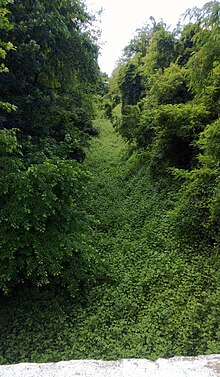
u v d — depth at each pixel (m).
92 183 11.62
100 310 5.01
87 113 14.14
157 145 10.60
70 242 5.21
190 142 9.53
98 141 18.08
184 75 11.42
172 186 9.67
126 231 8.02
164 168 10.49
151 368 1.32
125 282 5.72
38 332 4.61
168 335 4.24
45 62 8.92
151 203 9.30
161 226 7.64
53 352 4.13
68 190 5.24
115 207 9.74
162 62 14.78
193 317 4.51
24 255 4.97
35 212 4.75
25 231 4.88
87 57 9.98
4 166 4.91
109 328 4.55
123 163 14.38
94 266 5.84
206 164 6.98
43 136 8.18
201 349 3.87
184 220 6.93
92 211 9.26
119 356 3.86
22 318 4.93
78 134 10.45
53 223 5.26
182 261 6.11
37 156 6.11
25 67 7.74
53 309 5.11
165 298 5.12
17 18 7.53
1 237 4.72
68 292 5.50
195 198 6.94
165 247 6.79
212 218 6.12
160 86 11.66
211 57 5.88
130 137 13.61
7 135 4.97
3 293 5.18
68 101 11.48
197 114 8.89
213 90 7.41
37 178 4.84
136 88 17.55
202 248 6.47
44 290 5.53
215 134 5.86
